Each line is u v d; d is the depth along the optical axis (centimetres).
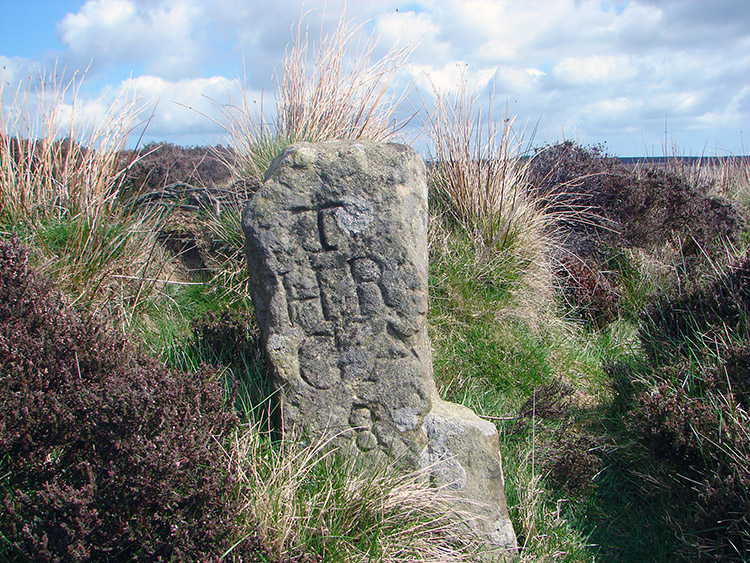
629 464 332
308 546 230
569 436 348
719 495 263
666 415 305
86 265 384
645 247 562
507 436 342
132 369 253
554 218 607
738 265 397
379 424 273
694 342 373
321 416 274
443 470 271
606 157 686
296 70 581
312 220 266
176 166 693
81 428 226
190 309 416
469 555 257
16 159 450
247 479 237
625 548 285
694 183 684
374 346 271
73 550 184
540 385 402
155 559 197
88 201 420
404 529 246
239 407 292
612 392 390
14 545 186
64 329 267
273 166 283
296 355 272
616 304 516
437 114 569
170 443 212
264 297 273
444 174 559
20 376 238
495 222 516
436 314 439
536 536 276
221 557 202
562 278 532
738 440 278
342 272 268
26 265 292
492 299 463
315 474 258
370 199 265
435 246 488
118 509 200
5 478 219
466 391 374
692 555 263
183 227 476
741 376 316
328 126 542
